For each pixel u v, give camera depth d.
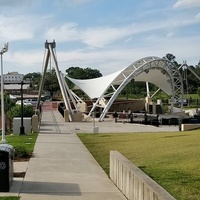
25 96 97.06
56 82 123.94
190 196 7.29
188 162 10.71
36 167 12.63
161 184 8.19
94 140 20.97
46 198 8.62
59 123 37.31
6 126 33.06
